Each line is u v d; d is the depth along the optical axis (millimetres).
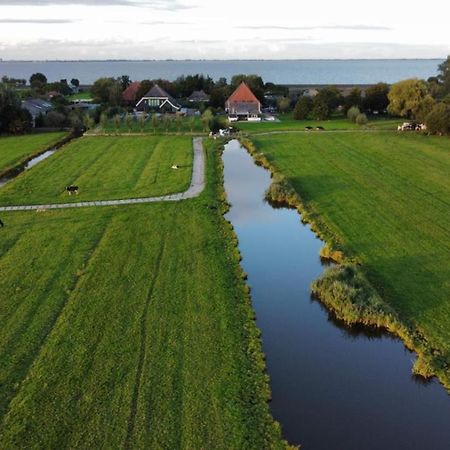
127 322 26453
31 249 35156
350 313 27391
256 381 22438
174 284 30484
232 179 56500
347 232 39219
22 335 25219
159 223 40281
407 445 19250
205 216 42188
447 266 32969
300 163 61531
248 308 28359
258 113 107750
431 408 21203
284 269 33906
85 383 21922
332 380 22938
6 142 78188
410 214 42594
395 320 26719
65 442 18891
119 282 30547
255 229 41156
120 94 122312
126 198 46750
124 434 19281
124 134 82750
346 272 30938
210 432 19516
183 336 25406
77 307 27719
